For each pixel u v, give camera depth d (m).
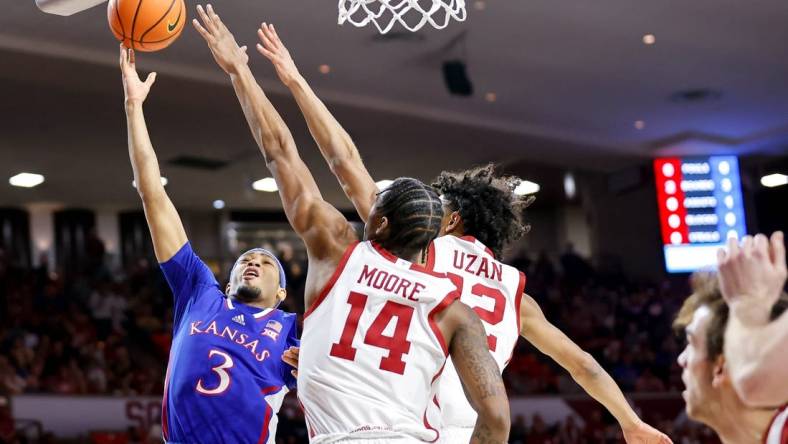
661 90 12.80
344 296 2.19
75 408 10.75
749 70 12.17
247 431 3.28
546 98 13.02
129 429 10.78
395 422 2.09
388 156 15.05
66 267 17.53
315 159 14.95
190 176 16.05
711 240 15.38
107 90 11.66
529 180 17.25
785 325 1.55
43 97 11.84
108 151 14.43
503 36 10.88
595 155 15.42
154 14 3.18
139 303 15.09
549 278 16.95
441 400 2.44
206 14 2.90
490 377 2.09
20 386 11.12
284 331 3.48
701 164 15.48
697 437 12.01
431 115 13.29
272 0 9.72
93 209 18.48
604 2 10.05
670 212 15.36
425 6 9.85
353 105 12.70
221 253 18.77
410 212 2.22
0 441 10.02
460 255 2.59
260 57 11.17
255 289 3.51
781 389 1.55
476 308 2.52
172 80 11.53
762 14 10.45
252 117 2.65
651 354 14.53
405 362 2.13
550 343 2.70
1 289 14.30
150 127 13.28
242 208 18.86
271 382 3.37
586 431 11.98
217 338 3.36
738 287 1.60
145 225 18.77
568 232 20.17
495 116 13.66
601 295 16.33
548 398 12.30
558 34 10.88
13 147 13.88
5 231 17.83
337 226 2.31
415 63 11.67
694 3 10.14
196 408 3.27
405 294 2.16
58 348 12.16
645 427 2.68
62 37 10.45
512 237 2.86
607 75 12.21
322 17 10.20
